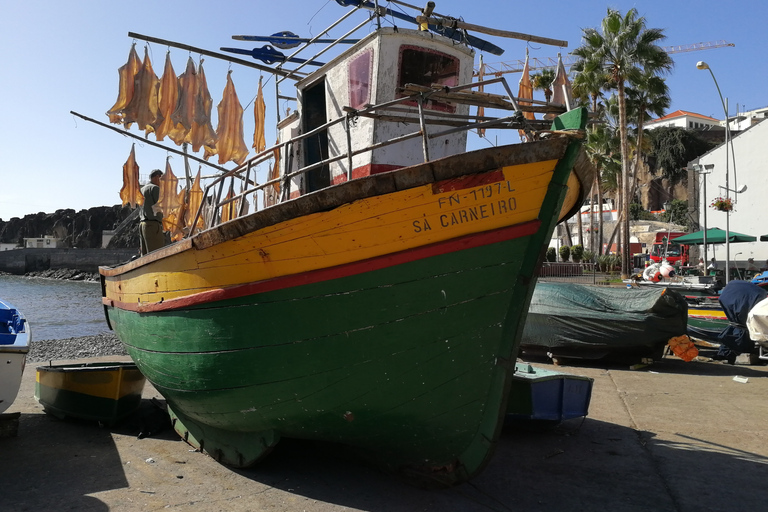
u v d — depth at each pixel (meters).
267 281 3.80
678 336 9.17
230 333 4.06
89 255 81.69
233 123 7.13
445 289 3.58
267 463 4.81
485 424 3.81
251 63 7.17
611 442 5.52
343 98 5.68
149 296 4.89
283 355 3.89
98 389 5.84
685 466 4.82
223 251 3.96
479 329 3.64
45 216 118.81
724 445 5.40
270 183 4.48
